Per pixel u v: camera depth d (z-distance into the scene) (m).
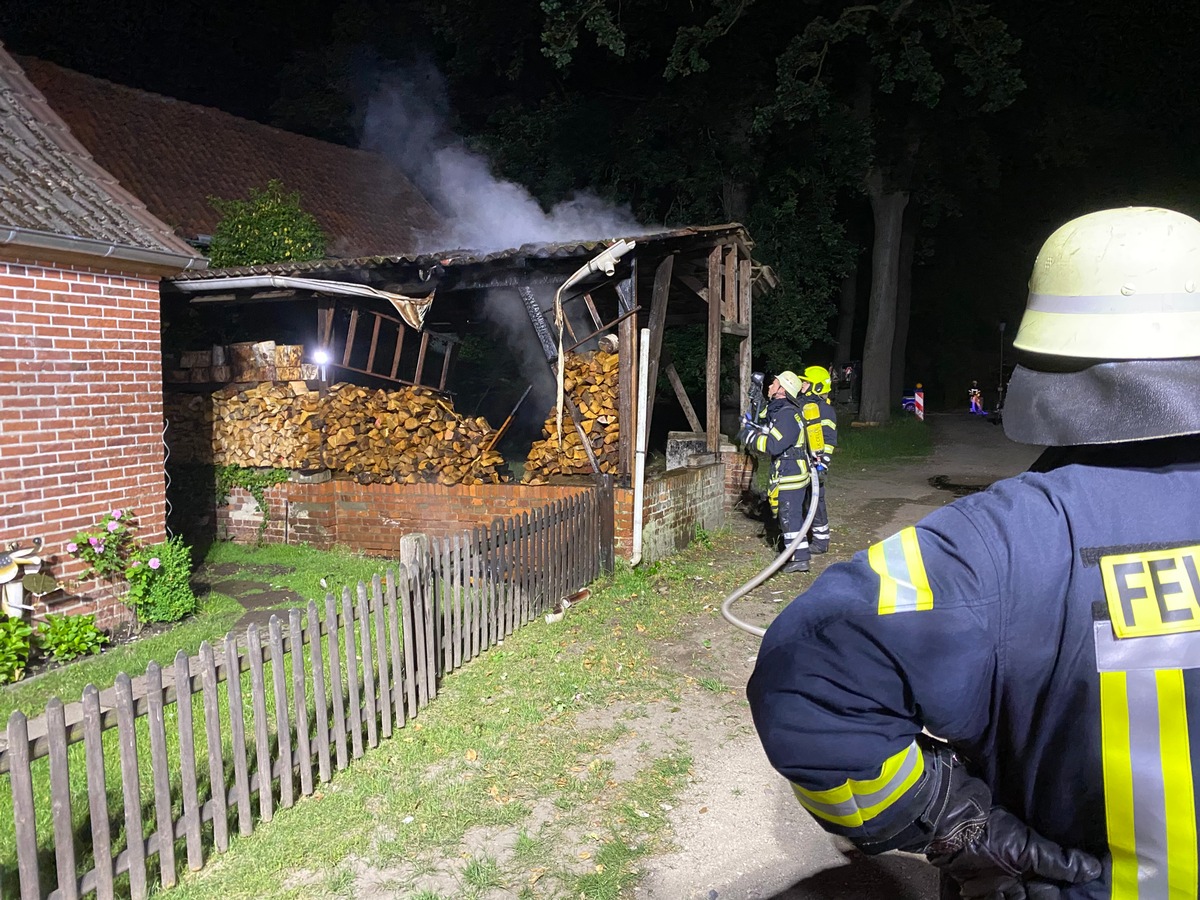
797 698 1.16
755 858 3.54
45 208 6.45
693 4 18.66
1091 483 1.13
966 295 35.09
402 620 4.77
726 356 18.58
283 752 3.80
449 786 4.07
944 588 1.11
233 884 3.29
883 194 23.50
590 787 4.09
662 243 8.54
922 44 19.78
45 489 6.19
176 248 7.13
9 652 5.50
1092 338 1.13
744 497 11.97
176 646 6.18
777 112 18.33
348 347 9.59
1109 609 1.06
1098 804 1.08
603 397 8.38
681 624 6.72
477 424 9.09
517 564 6.46
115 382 6.71
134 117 16.41
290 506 9.26
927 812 1.20
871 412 24.02
